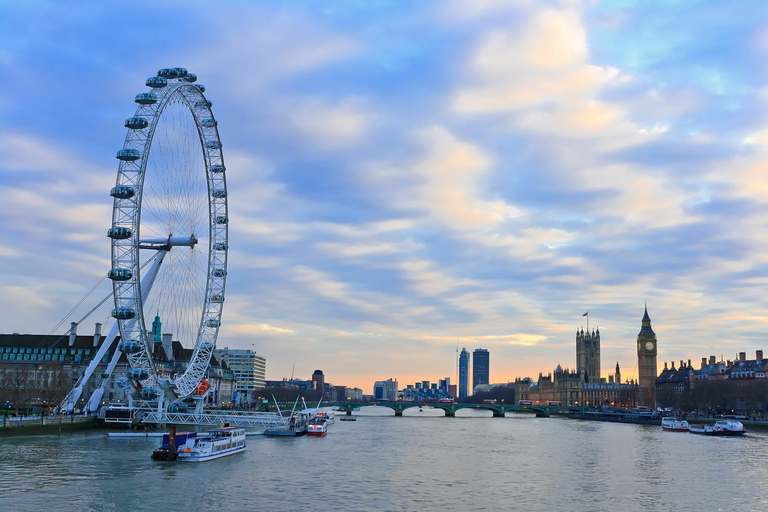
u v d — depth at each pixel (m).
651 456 179.38
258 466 142.75
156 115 186.50
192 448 146.62
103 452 151.00
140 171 182.12
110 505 103.25
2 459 137.75
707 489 127.31
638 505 112.56
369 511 103.38
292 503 107.38
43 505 102.00
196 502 106.38
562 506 110.38
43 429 182.38
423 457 170.25
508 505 110.12
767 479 139.50
